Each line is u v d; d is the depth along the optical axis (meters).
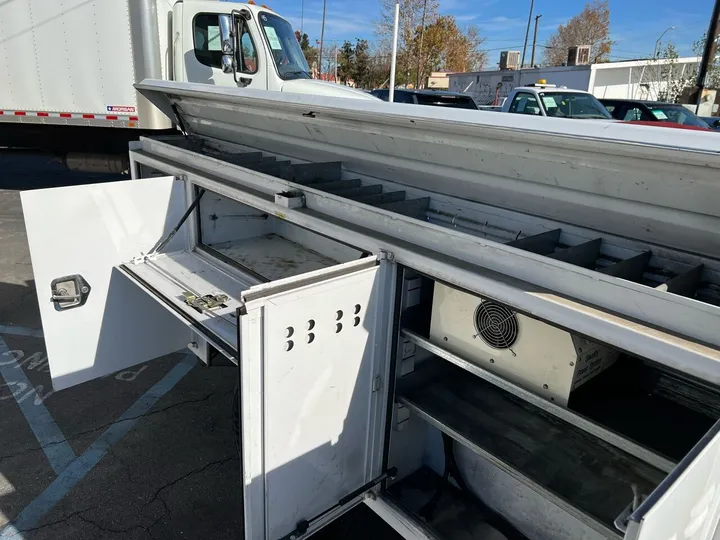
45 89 6.40
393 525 2.00
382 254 1.78
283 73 5.69
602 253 1.71
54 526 2.28
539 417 1.88
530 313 1.42
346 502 1.94
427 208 2.19
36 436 2.82
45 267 2.57
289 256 3.17
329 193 2.11
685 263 1.55
